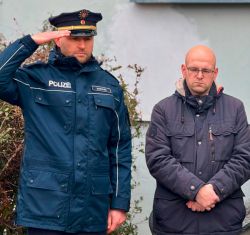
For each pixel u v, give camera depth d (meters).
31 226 4.06
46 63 4.23
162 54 6.62
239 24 6.46
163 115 4.74
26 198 4.09
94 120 4.18
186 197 4.52
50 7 6.85
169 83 6.62
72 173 4.08
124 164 4.40
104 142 4.24
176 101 4.76
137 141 6.48
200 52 4.67
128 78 6.70
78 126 4.13
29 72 4.18
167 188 4.65
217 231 4.62
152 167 4.66
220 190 4.49
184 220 4.64
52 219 4.05
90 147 4.14
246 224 5.46
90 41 4.25
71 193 4.08
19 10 6.91
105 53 6.74
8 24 6.93
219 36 6.50
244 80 6.49
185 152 4.63
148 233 6.54
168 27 6.59
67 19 4.21
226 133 4.66
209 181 4.55
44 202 4.06
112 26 6.71
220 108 4.73
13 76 4.12
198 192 4.48
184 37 6.57
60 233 4.11
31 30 6.89
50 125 4.12
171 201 4.66
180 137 4.66
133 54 6.68
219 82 6.54
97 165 4.18
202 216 4.62
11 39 6.93
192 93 4.72
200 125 4.68
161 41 6.62
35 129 4.14
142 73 6.66
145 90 6.66
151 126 4.76
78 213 4.10
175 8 6.56
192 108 4.71
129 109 5.69
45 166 4.09
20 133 4.98
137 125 6.04
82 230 4.15
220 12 6.48
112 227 4.34
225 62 6.51
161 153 4.63
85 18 4.22
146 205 6.55
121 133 4.37
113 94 4.30
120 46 6.71
